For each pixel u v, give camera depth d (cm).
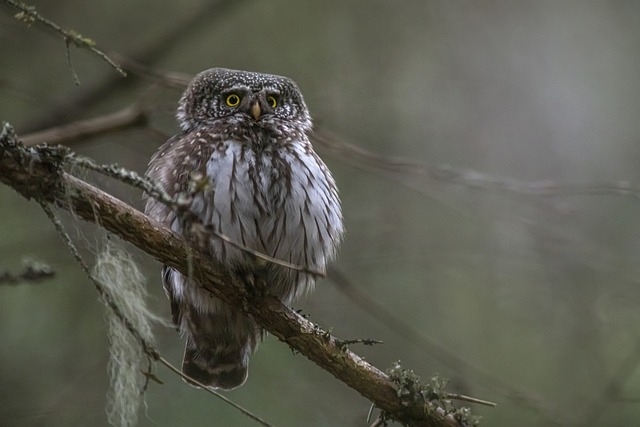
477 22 1549
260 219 804
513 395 1041
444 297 1282
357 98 1371
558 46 1585
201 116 901
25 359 1151
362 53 1435
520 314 1257
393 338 1238
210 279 720
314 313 1222
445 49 1512
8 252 1159
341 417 1141
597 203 1398
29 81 1306
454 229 1308
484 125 1499
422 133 1432
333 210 868
